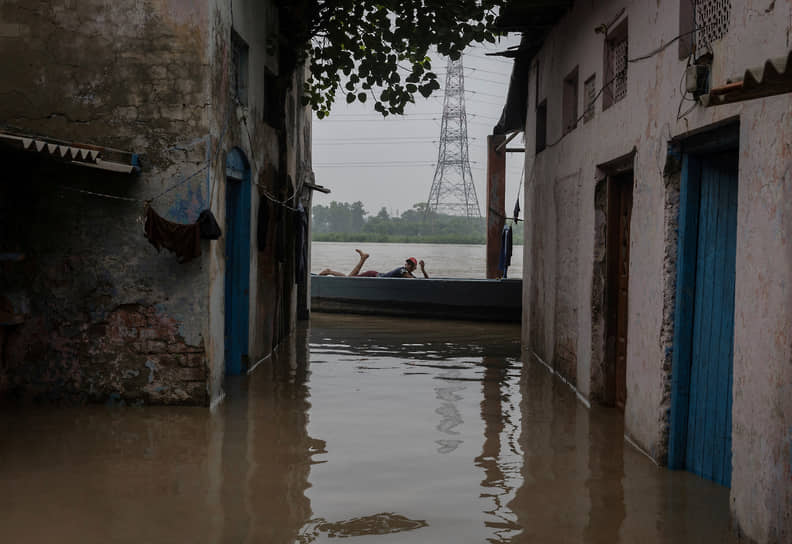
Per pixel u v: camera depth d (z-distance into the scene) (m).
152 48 8.22
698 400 6.16
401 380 10.23
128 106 8.25
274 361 11.67
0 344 8.30
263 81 11.06
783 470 4.29
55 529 4.91
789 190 4.34
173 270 8.30
